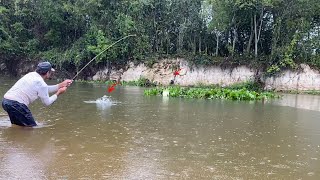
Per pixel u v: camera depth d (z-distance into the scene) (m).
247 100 16.81
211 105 13.40
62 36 35.16
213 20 28.95
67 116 9.08
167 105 12.72
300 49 28.05
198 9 30.95
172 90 17.61
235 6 27.45
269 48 30.22
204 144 6.30
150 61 31.09
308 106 14.74
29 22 35.53
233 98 17.05
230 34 30.94
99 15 32.56
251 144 6.43
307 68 27.41
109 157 5.24
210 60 29.59
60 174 4.40
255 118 9.98
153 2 31.52
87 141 6.23
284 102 16.50
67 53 33.00
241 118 9.86
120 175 4.43
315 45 28.03
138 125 8.03
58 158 5.10
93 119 8.71
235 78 29.00
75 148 5.71
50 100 7.77
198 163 5.06
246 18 28.67
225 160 5.26
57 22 33.69
